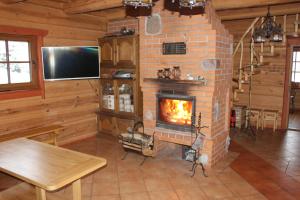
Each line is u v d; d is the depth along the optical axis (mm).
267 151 4273
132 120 4547
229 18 4777
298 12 4363
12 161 2207
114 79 4688
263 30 4387
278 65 5621
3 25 3596
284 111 5645
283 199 2795
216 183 3145
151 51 3844
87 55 4594
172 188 3023
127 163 3746
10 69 3838
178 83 3562
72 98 4711
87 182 3166
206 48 3377
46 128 4074
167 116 3779
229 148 4406
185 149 3826
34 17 3988
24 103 3971
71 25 4562
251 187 3047
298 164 3736
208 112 3455
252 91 5977
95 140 4883
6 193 2342
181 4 1997
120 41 4543
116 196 2850
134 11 4266
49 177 1907
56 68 4223
